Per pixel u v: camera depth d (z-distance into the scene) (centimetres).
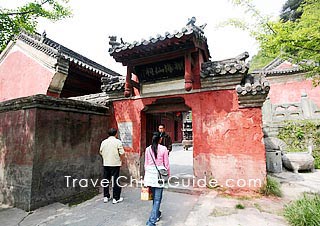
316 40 401
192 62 623
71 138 593
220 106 591
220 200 505
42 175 504
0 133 577
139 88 702
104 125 729
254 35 445
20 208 488
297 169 863
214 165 584
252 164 545
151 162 398
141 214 446
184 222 397
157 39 535
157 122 841
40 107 510
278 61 1809
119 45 603
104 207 492
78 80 996
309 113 1145
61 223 409
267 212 433
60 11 659
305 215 359
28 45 997
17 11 610
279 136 1131
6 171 542
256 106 551
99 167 688
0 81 1088
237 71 559
